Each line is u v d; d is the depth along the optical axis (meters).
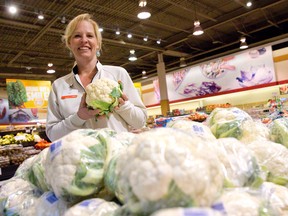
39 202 0.86
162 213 0.42
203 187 0.53
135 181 0.54
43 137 5.92
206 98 13.19
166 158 0.54
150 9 8.73
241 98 12.34
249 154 0.79
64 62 13.60
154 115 15.23
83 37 1.90
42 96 9.88
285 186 0.86
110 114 1.76
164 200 0.51
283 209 0.72
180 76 13.84
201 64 12.95
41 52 11.45
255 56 11.16
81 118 1.72
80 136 0.85
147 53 13.47
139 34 10.74
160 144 0.57
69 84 2.02
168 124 1.10
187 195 0.51
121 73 2.04
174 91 14.15
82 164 0.78
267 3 9.38
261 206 0.63
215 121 1.16
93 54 1.99
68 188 0.76
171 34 11.35
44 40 10.28
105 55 13.09
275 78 10.67
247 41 12.86
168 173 0.52
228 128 1.09
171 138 0.59
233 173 0.74
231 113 1.14
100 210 0.68
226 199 0.60
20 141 5.12
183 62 12.95
